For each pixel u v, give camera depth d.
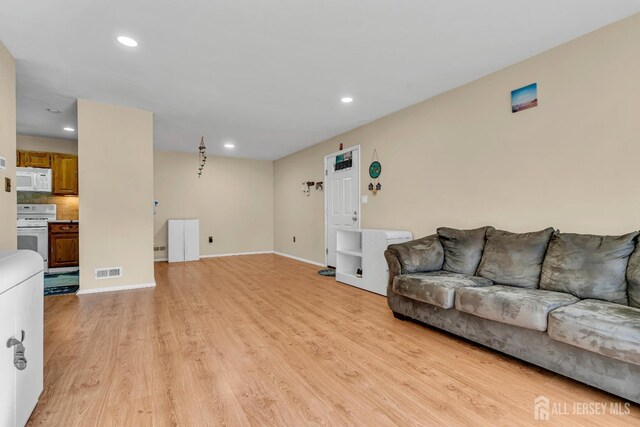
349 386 1.83
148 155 4.10
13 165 2.66
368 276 4.00
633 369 1.57
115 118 3.90
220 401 1.68
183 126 4.80
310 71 3.00
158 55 2.68
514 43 2.53
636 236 2.02
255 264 6.05
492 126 3.04
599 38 2.33
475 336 2.31
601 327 1.64
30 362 1.47
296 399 1.70
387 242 3.72
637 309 1.80
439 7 2.07
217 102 3.80
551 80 2.60
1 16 2.13
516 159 2.85
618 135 2.24
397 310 2.96
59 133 5.11
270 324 2.83
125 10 2.09
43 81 3.18
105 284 3.90
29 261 1.50
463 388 1.82
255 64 2.86
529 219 2.76
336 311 3.21
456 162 3.38
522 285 2.43
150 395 1.73
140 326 2.75
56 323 2.82
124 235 3.99
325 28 2.31
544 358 1.93
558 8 2.09
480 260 2.85
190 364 2.08
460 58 2.76
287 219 7.12
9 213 2.58
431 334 2.62
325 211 5.73
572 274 2.16
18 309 1.34
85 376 1.92
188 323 2.84
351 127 4.89
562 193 2.54
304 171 6.43
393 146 4.21
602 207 2.33
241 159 7.42
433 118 3.64
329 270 5.36
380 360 2.16
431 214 3.68
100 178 3.83
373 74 3.07
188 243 6.48
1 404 1.20
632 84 2.18
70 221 5.38
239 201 7.38
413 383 1.87
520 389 1.81
